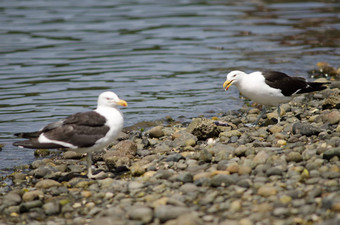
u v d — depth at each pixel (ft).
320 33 93.91
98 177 36.04
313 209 26.32
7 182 37.37
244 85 45.85
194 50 83.92
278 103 46.96
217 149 38.68
